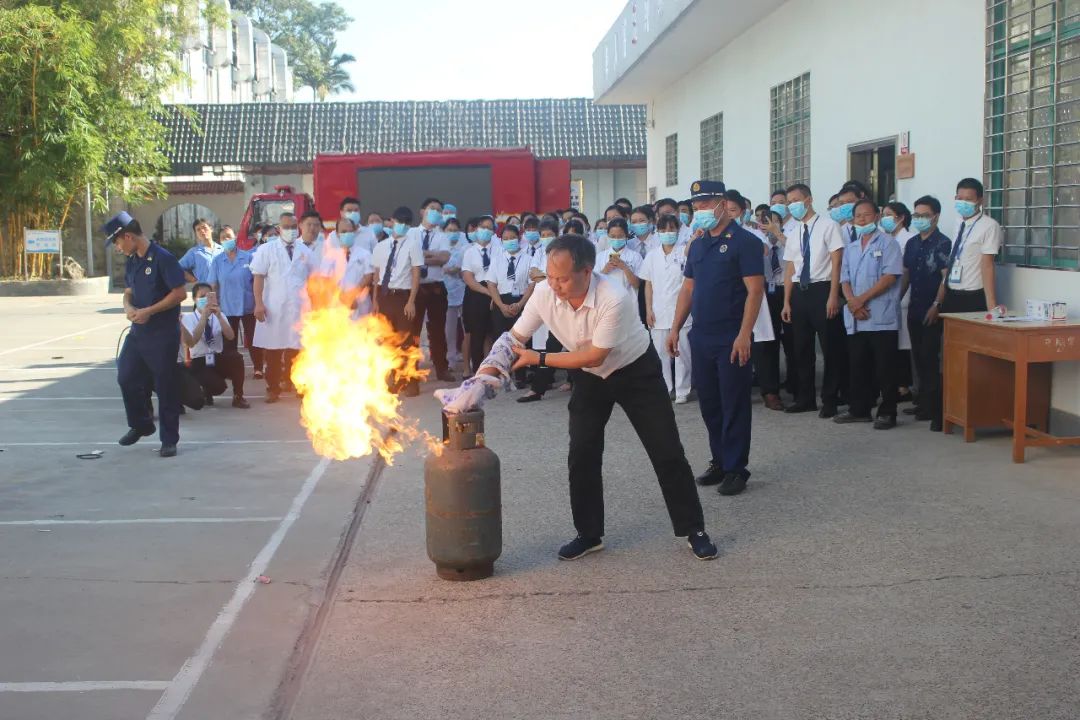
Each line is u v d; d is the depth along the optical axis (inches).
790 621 188.4
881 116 437.7
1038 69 329.1
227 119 1378.0
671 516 226.5
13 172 1073.5
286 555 232.5
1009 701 155.9
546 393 451.2
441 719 155.4
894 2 422.3
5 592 208.4
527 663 173.9
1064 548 222.5
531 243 470.0
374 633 187.6
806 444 331.0
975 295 333.7
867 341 353.7
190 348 412.8
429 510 211.8
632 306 212.1
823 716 153.3
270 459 331.3
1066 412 316.2
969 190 329.4
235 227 1338.6
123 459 332.8
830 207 376.2
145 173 1179.9
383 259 442.3
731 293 270.1
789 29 544.1
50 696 162.4
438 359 501.0
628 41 746.8
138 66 1188.5
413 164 752.3
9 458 334.0
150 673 171.2
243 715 157.0
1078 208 309.6
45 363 569.6
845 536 235.5
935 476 285.3
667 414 221.5
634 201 1397.6
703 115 723.4
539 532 245.8
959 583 204.2
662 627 187.3
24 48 1018.1
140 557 231.3
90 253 1180.5
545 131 1391.5
